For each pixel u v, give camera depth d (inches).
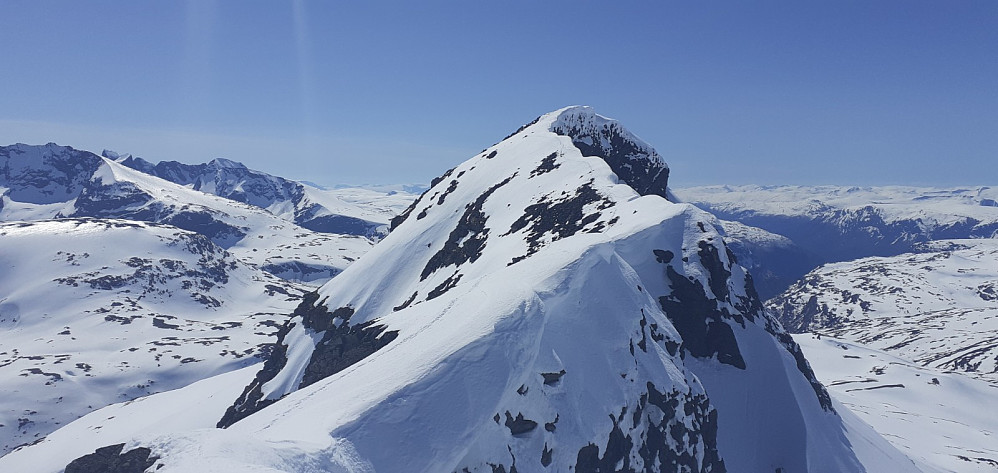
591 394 1836.9
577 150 4458.7
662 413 2038.6
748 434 2605.8
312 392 1688.0
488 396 1547.7
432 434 1434.5
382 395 1465.3
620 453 1833.2
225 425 3961.6
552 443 1640.0
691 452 2091.5
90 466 1241.4
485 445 1512.1
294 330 4456.2
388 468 1346.0
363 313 4097.0
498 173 4790.8
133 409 5078.7
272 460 1167.0
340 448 1309.1
